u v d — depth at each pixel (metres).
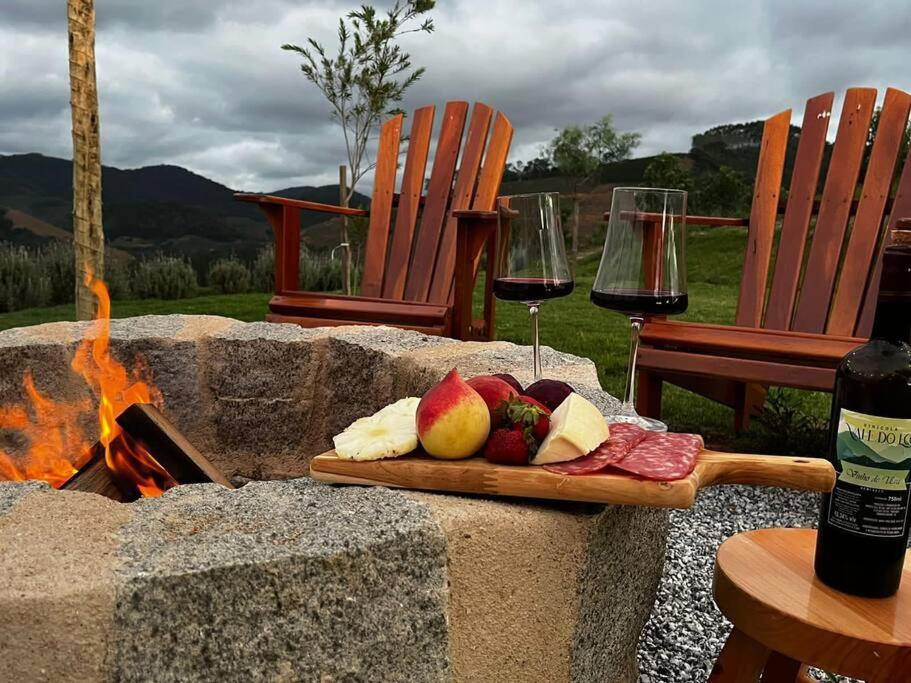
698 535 2.16
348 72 4.78
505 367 1.62
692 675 1.47
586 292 9.55
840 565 0.94
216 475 1.42
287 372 1.86
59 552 0.78
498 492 0.93
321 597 0.78
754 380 2.32
